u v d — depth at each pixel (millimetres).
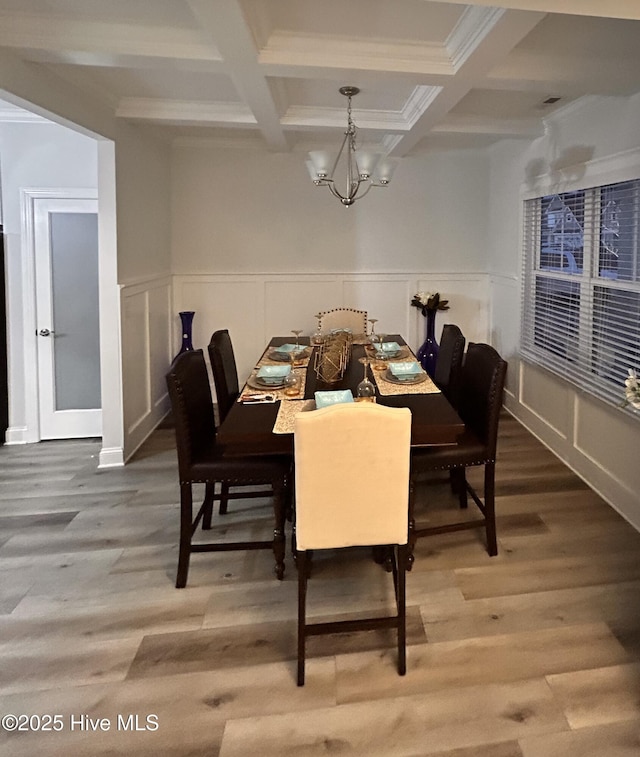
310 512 1908
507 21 2123
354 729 1764
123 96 3533
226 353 3480
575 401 3730
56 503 3355
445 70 2707
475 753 1677
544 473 3719
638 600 2377
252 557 2756
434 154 5238
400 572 1963
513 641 2137
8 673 2002
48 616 2309
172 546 2869
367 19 2375
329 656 2076
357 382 2986
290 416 2428
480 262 5445
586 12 1926
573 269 3783
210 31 2252
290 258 5305
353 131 3605
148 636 2191
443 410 2455
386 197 5285
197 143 4973
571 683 1934
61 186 4180
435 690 1911
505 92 3422
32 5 2287
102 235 3746
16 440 4438
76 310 4371
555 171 3926
